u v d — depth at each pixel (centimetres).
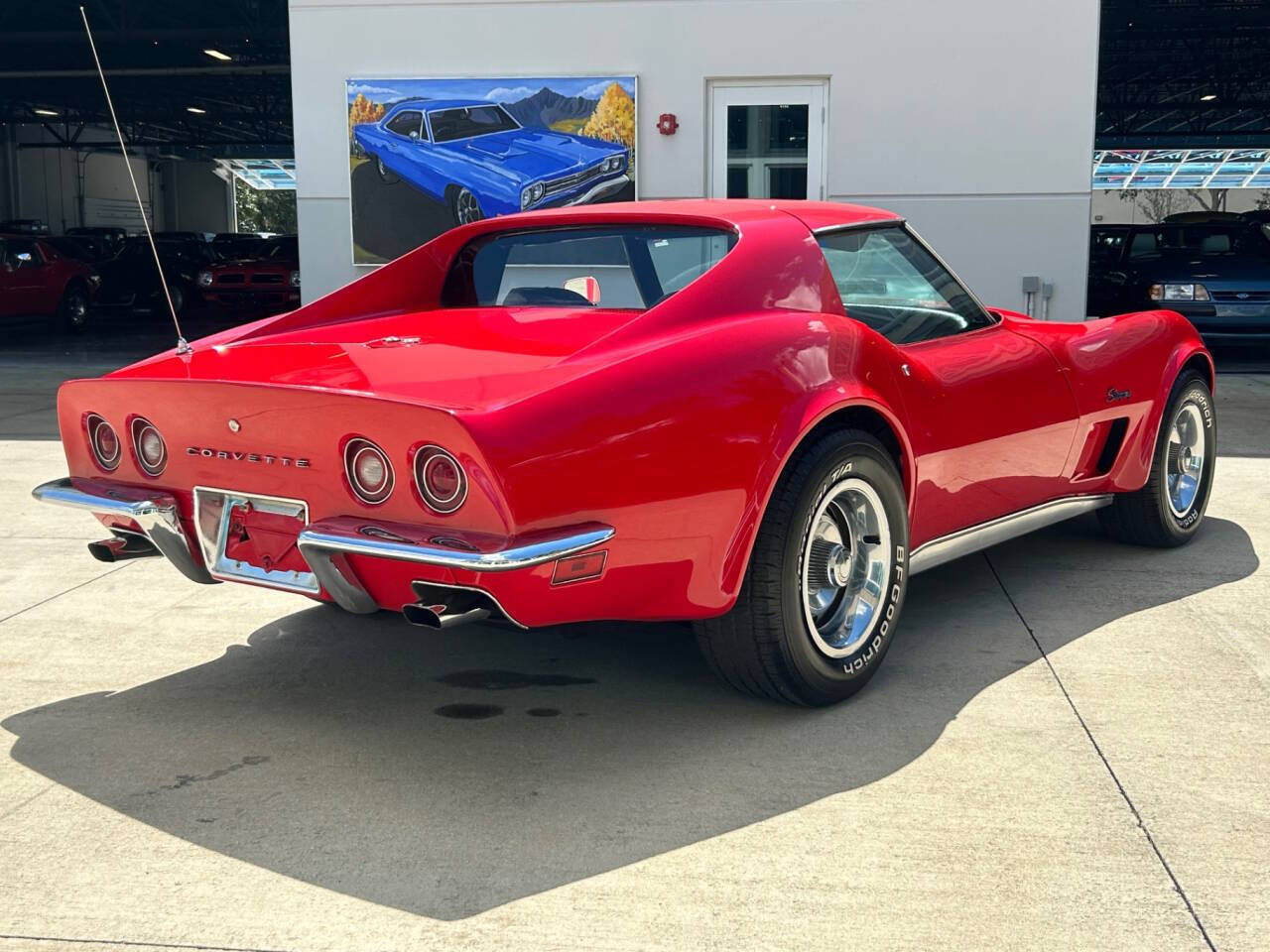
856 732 295
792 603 291
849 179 916
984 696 317
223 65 3159
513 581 246
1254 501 553
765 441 279
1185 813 250
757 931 208
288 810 257
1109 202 6016
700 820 250
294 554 280
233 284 2112
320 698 325
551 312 331
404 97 937
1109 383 410
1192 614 384
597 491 252
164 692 330
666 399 264
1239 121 4744
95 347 1550
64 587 435
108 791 267
